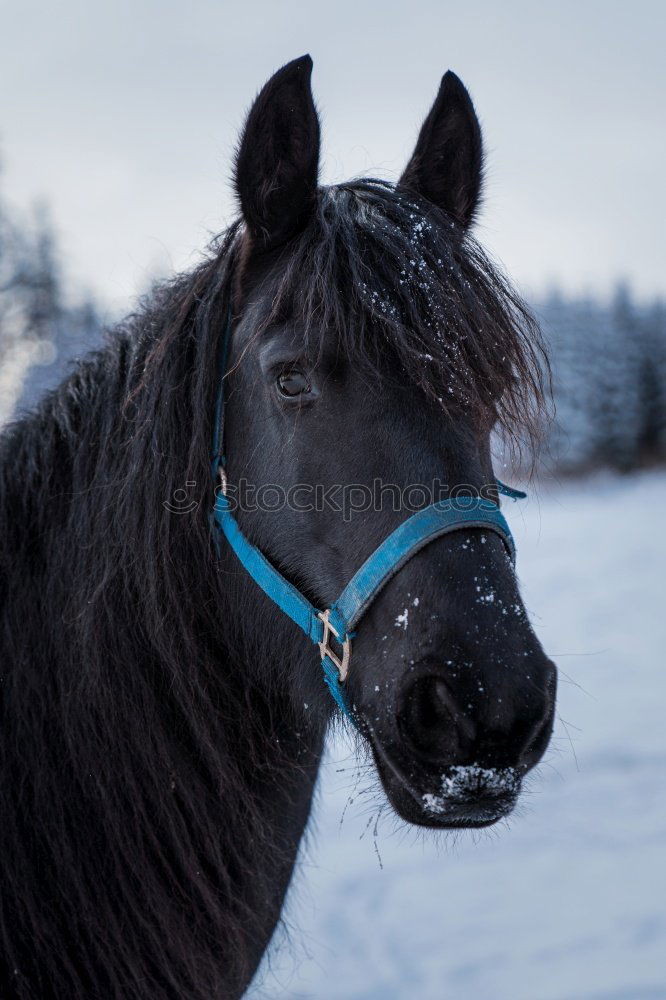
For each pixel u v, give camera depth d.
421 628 1.57
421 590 1.59
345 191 1.92
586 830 4.73
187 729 1.86
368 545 1.66
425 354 1.63
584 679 7.48
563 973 3.51
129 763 1.79
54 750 1.79
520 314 1.93
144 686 1.82
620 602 10.78
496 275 1.89
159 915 1.76
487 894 4.17
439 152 2.09
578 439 32.81
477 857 4.55
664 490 26.88
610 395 33.91
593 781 5.32
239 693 1.94
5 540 1.89
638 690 7.08
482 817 1.51
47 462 1.94
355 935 3.86
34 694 1.80
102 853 1.76
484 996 3.38
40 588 1.86
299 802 2.07
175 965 1.79
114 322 2.24
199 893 1.81
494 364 1.72
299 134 1.82
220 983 1.85
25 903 1.70
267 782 1.96
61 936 1.71
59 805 1.75
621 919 3.87
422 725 1.54
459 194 2.11
